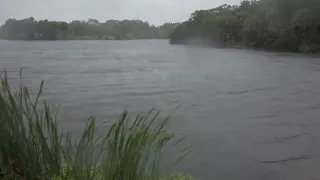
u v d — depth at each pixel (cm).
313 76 2167
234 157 696
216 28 7775
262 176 614
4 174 300
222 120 1017
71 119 991
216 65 3114
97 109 1159
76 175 296
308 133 880
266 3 5906
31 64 3116
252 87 1733
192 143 777
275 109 1184
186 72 2516
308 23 4734
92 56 4572
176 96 1449
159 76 2252
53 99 1336
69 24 15038
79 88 1664
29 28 13112
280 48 5244
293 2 5088
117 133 298
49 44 9412
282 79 2048
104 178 299
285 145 783
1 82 338
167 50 6500
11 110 322
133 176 297
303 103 1293
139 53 5456
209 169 631
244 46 6281
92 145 316
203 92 1569
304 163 675
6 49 6241
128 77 2183
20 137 316
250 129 916
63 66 2942
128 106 1222
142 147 312
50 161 317
